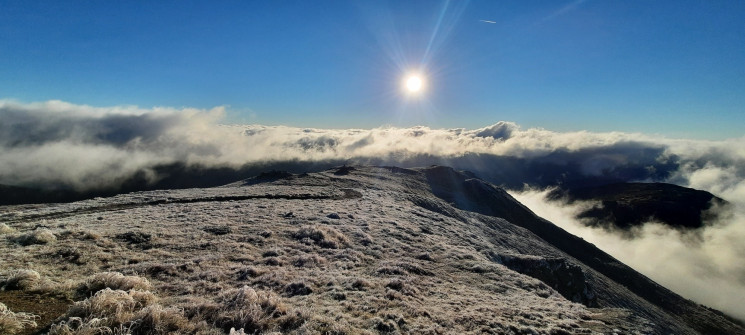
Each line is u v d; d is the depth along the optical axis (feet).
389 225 109.29
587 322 48.34
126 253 65.41
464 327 42.88
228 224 94.53
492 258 104.37
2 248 63.62
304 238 84.07
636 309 142.31
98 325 32.30
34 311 36.55
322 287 53.42
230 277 55.57
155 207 123.54
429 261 79.25
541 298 60.75
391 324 40.83
